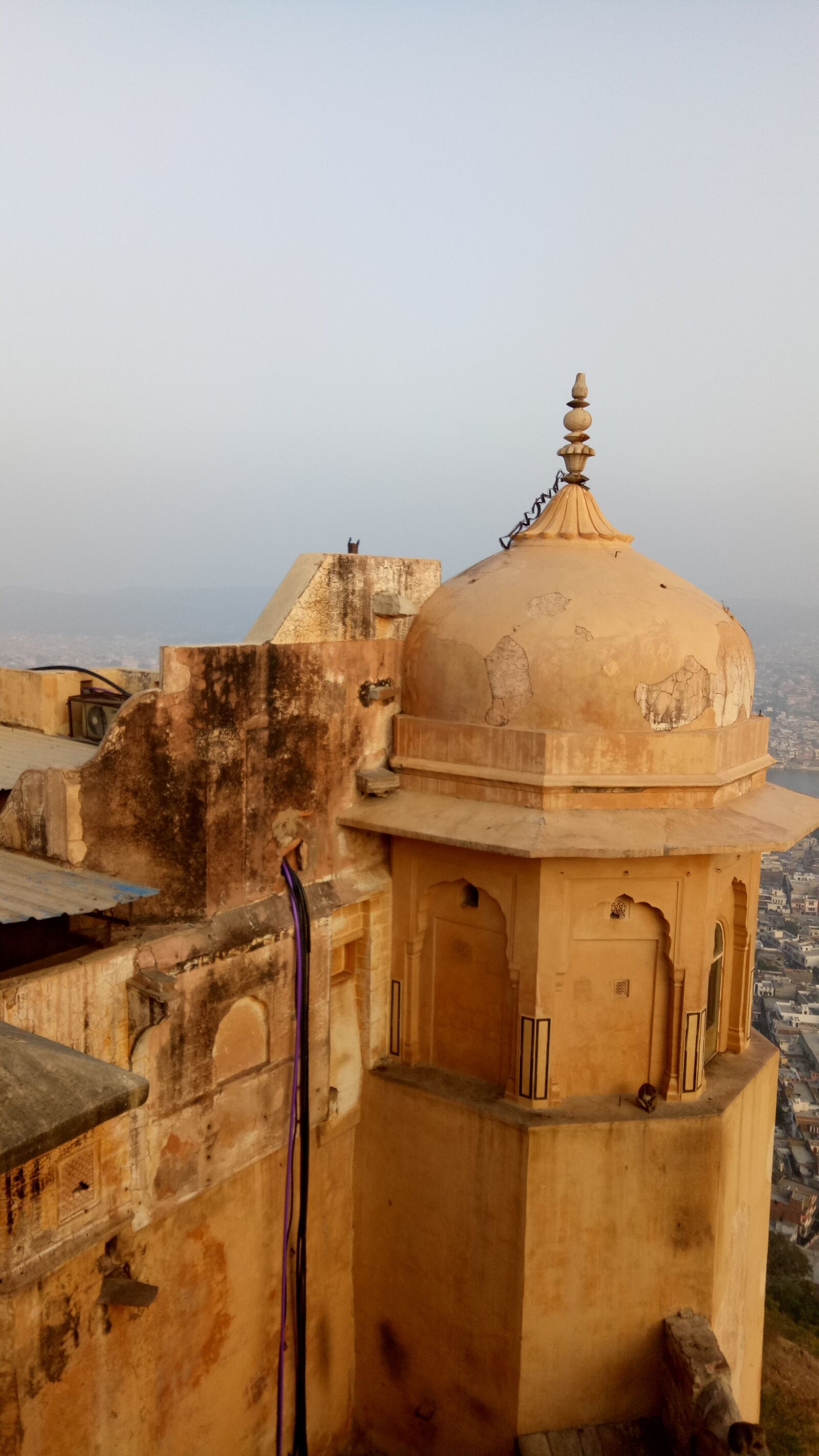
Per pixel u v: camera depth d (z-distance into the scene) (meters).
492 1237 8.89
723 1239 9.19
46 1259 6.11
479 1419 9.14
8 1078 4.32
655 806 8.62
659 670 8.67
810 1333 17.23
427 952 9.73
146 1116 7.18
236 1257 8.34
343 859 9.28
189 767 7.62
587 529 9.87
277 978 8.42
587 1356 8.85
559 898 8.58
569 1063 9.03
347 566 9.02
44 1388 6.06
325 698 8.87
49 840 7.18
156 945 7.26
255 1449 8.80
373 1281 9.90
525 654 8.77
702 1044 9.08
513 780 8.62
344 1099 9.62
